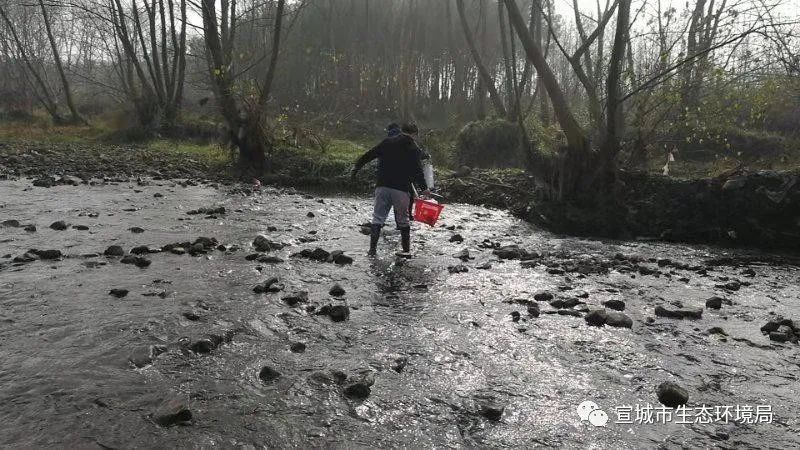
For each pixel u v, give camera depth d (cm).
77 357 346
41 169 1337
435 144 1695
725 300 545
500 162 1582
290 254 659
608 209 977
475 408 316
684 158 1520
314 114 2052
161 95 2311
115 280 512
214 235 742
